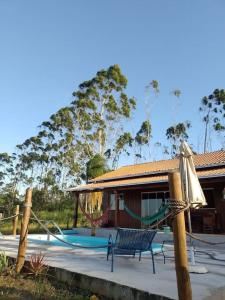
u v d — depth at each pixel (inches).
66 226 960.3
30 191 289.3
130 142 1857.8
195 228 601.9
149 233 261.6
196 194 246.1
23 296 209.3
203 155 821.2
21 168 2233.0
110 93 1592.0
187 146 259.8
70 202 1612.9
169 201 160.1
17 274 264.8
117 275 231.8
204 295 183.3
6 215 1250.6
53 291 223.9
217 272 255.0
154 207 735.1
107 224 805.2
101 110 1578.5
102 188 736.3
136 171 832.9
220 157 713.0
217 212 601.6
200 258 338.3
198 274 245.3
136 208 775.1
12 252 345.4
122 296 201.3
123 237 266.4
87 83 1561.3
